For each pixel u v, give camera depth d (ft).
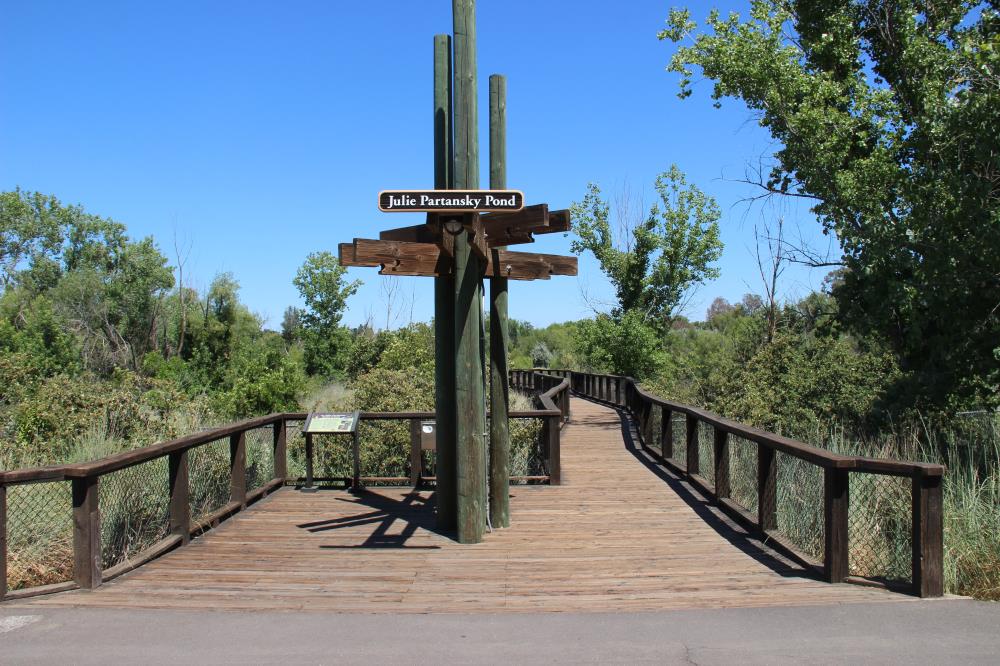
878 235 34.58
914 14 37.68
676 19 42.45
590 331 90.79
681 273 93.81
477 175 20.34
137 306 112.47
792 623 13.57
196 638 13.03
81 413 30.42
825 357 42.47
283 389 45.93
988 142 29.17
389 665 11.76
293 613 14.43
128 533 20.68
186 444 20.42
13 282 150.51
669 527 22.52
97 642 12.85
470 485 20.51
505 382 22.85
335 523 23.03
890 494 19.29
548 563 18.52
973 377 33.19
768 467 20.92
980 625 13.35
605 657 12.00
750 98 41.42
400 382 37.91
